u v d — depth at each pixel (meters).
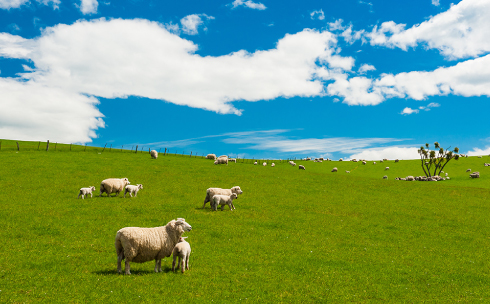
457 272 18.73
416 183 61.56
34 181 39.94
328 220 30.92
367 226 29.64
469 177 81.94
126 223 24.88
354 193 47.25
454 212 37.19
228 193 33.41
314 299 13.80
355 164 115.75
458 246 24.62
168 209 30.64
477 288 16.34
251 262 18.27
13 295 11.83
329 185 53.16
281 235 24.83
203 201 35.66
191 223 26.03
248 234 24.27
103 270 15.14
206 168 62.31
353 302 13.73
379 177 92.62
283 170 70.50
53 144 91.31
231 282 14.98
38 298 11.75
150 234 14.39
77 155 65.62
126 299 12.09
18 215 25.39
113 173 49.03
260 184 49.56
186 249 15.67
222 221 27.45
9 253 16.98
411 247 23.75
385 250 22.73
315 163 118.38
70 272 14.73
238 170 63.28
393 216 34.16
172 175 51.56
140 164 60.47
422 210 37.69
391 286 16.05
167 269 15.97
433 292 15.59
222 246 21.03
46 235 21.02
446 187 57.22
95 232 22.19
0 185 36.69
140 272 15.02
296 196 42.31
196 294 13.22
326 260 19.62
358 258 20.48
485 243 25.56
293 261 19.00
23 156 58.09
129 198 34.91
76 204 30.38
